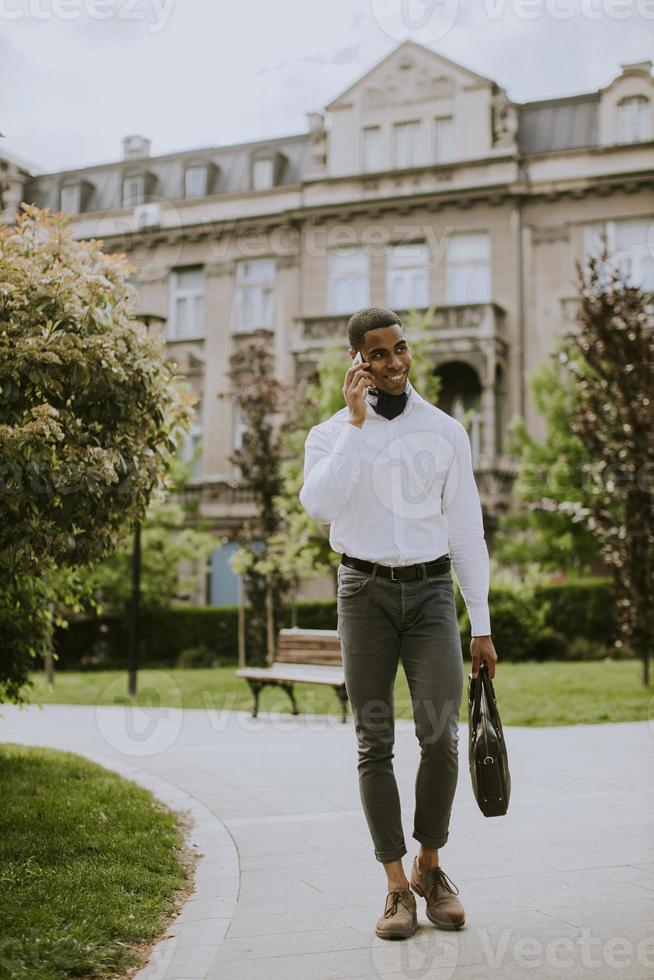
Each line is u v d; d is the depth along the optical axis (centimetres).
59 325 431
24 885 342
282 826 477
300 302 2178
